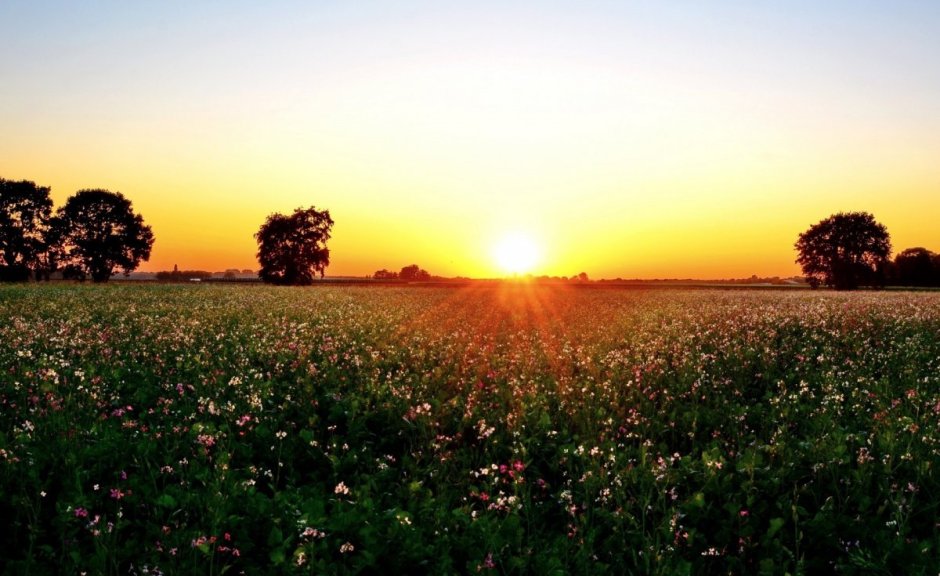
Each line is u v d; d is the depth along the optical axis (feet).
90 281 275.39
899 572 16.61
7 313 76.54
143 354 45.16
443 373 42.68
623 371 42.29
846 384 35.76
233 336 56.54
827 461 22.97
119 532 18.28
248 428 27.22
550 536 19.25
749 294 181.88
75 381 34.32
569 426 29.99
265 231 297.53
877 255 300.81
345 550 16.55
